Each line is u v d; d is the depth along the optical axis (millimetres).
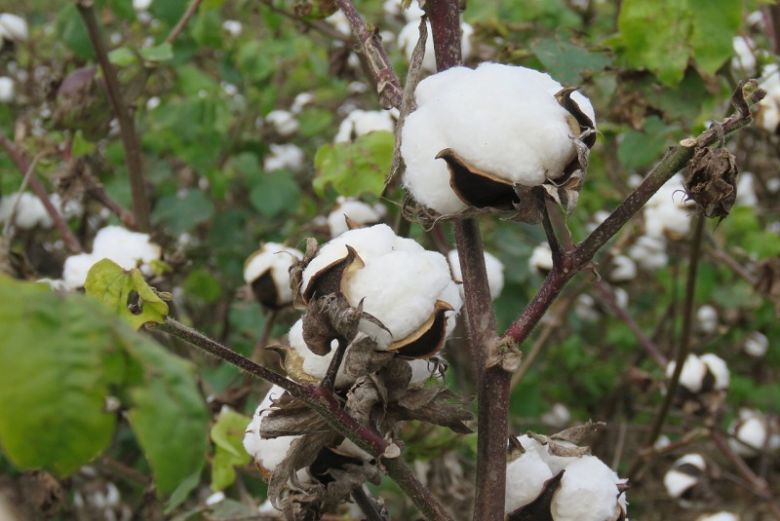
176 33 1486
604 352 2393
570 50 1311
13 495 1449
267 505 1228
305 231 1458
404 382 877
